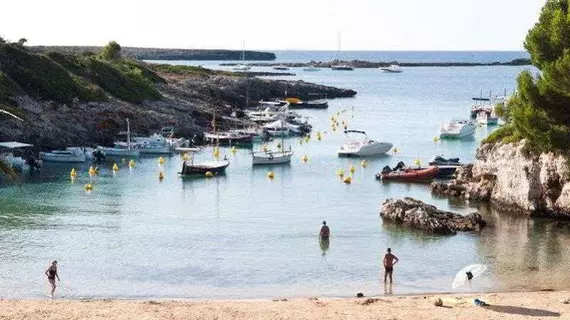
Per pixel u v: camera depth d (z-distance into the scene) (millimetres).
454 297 35781
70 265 43844
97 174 81812
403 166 83500
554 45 52938
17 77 108938
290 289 39500
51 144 96062
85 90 115438
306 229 54312
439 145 111250
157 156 97062
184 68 198000
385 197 68625
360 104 188500
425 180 78250
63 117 104062
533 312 32594
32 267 43312
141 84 133750
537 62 54625
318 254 46906
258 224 56125
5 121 92938
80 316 31375
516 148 60500
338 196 69312
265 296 38219
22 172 82250
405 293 38688
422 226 53688
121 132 105938
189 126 117250
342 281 41062
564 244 49375
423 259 45719
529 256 46250
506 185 61625
